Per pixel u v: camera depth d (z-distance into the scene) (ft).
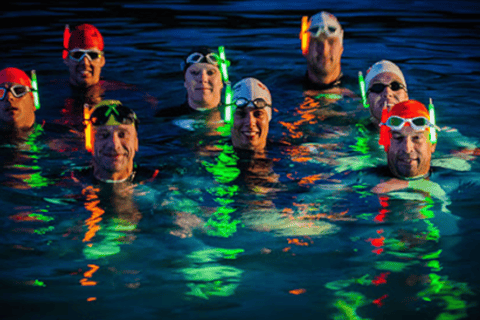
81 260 14.53
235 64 31.14
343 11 42.47
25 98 22.84
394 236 15.57
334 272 13.96
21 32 36.40
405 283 13.46
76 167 20.06
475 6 43.91
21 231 15.81
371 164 20.34
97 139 18.79
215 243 15.34
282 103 26.35
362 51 33.22
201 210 17.11
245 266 14.28
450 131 22.79
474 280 13.51
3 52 32.48
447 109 24.90
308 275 13.85
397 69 23.41
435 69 29.99
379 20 39.88
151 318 12.28
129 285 13.48
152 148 21.74
